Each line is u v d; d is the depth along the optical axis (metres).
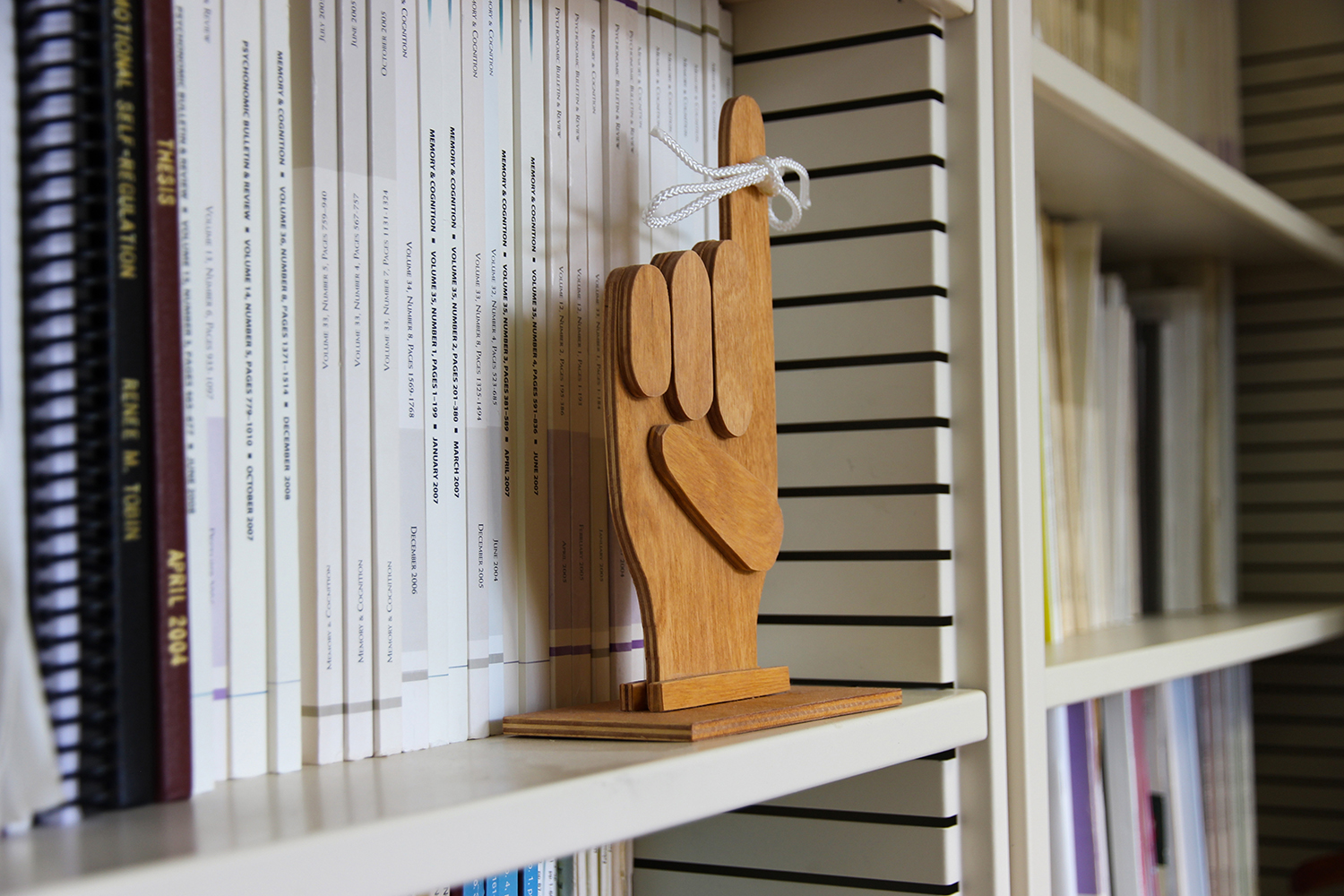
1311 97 1.46
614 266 0.65
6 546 0.34
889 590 0.72
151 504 0.38
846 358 0.74
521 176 0.59
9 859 0.31
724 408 0.59
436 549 0.53
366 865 0.34
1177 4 1.20
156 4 0.39
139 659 0.38
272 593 0.45
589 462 0.63
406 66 0.53
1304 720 1.45
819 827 0.74
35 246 0.36
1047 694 0.74
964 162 0.73
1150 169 0.99
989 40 0.73
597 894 0.73
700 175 0.74
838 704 0.58
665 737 0.50
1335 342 1.44
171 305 0.39
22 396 0.36
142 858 0.31
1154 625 1.10
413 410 0.52
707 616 0.57
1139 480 1.26
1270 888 1.45
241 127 0.45
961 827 0.71
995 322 0.73
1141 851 1.01
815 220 0.76
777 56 0.78
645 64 0.69
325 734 0.47
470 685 0.54
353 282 0.49
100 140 0.37
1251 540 1.50
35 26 0.36
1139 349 1.28
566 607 0.61
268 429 0.46
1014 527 0.72
